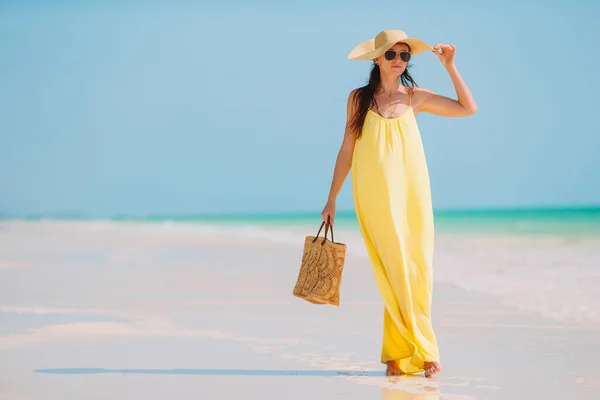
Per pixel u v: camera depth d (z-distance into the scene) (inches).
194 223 2021.4
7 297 406.9
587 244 890.7
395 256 232.4
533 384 217.6
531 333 302.2
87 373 230.5
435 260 672.4
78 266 591.5
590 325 319.0
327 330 310.2
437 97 247.3
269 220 2427.4
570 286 455.5
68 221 2213.3
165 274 530.0
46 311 356.5
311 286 244.7
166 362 248.5
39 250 781.3
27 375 227.6
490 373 233.0
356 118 241.8
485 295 419.5
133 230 1376.7
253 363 247.0
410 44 243.9
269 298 403.2
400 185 234.2
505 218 2075.5
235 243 917.8
